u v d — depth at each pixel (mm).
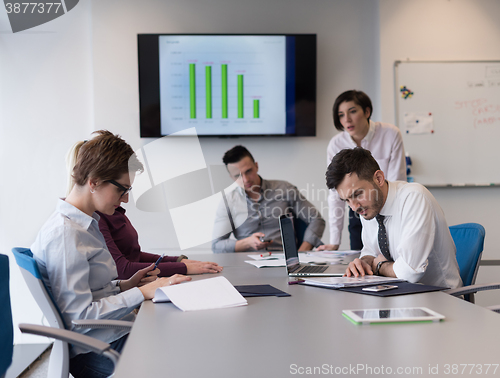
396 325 876
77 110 3166
